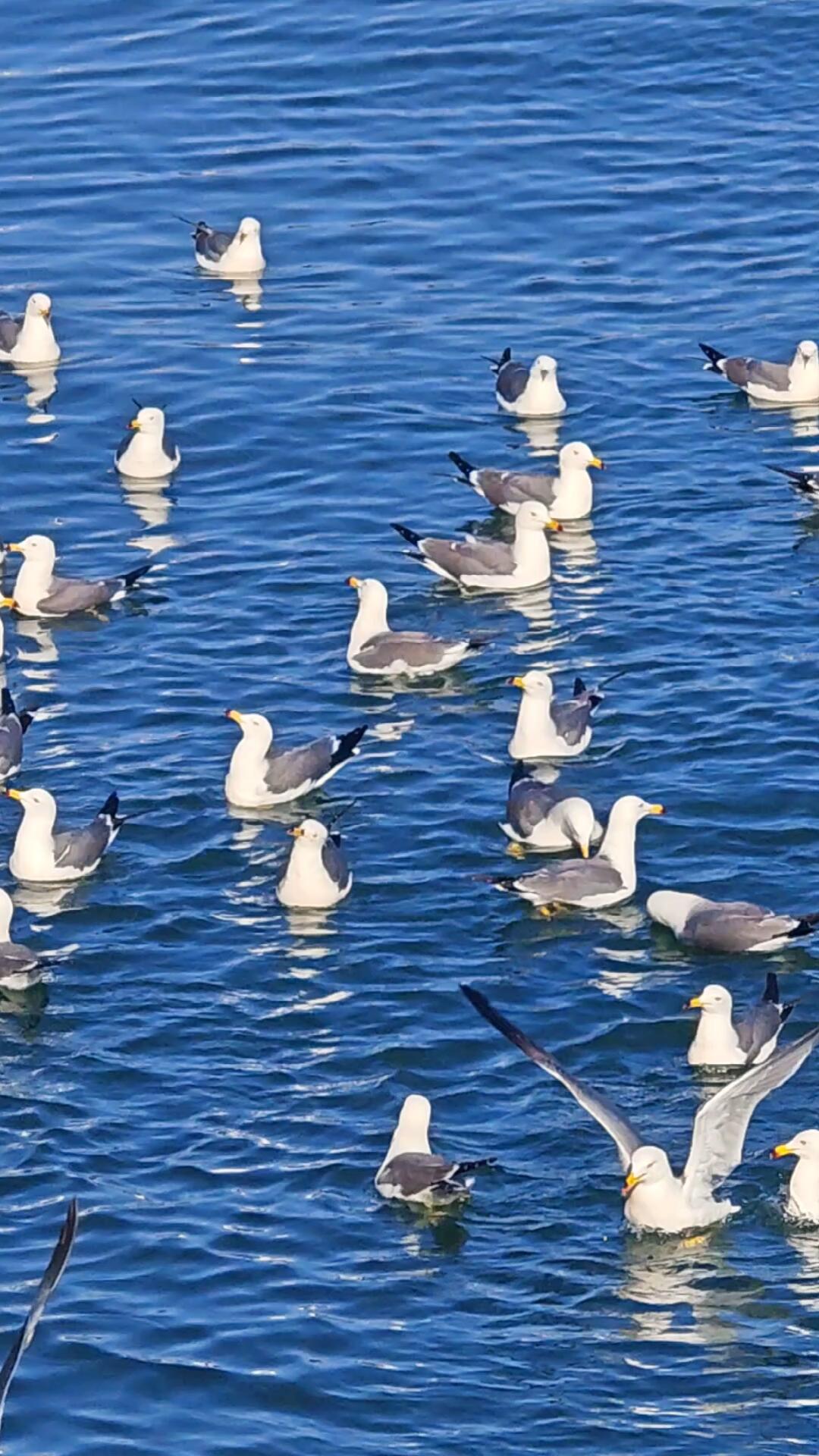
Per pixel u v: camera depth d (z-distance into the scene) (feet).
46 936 96.17
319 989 92.22
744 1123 78.13
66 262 160.76
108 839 100.94
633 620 118.83
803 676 112.68
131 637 119.24
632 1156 77.56
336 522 130.00
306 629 119.75
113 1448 69.77
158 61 185.26
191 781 106.93
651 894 96.63
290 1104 85.56
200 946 95.30
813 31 185.37
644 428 139.03
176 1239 78.43
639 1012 90.68
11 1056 88.43
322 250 161.48
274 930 96.12
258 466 136.15
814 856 99.76
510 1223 79.56
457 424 139.95
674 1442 69.97
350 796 105.50
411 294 155.63
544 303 153.99
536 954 94.38
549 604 120.98
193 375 146.00
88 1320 74.64
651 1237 78.28
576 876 96.78
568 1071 85.15
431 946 94.94
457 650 114.83
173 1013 90.84
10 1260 77.51
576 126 175.63
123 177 170.71
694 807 103.19
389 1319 75.00
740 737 107.96
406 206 166.40
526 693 107.45
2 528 130.31
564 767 106.93
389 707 112.68
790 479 129.29
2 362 147.84
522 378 139.74
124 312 154.40
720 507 129.70
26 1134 84.02
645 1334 74.33
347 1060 87.92
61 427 140.87
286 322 152.46
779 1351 73.56
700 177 168.04
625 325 150.92
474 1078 86.99
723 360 141.28
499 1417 70.95
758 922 92.94
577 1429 70.33
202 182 169.99
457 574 121.80
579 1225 79.36
